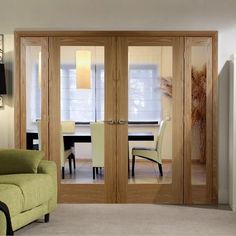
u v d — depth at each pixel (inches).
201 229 169.6
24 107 216.2
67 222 180.2
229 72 211.5
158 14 211.6
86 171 217.0
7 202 146.3
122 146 216.2
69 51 214.8
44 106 216.4
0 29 213.9
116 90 215.2
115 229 169.6
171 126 215.3
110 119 215.8
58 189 216.7
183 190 215.5
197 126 214.8
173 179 215.5
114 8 212.1
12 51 215.0
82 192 216.7
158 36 213.0
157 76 214.5
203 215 191.8
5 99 217.0
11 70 215.9
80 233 164.2
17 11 212.2
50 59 215.2
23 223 159.2
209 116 213.2
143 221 181.5
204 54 213.0
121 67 214.5
